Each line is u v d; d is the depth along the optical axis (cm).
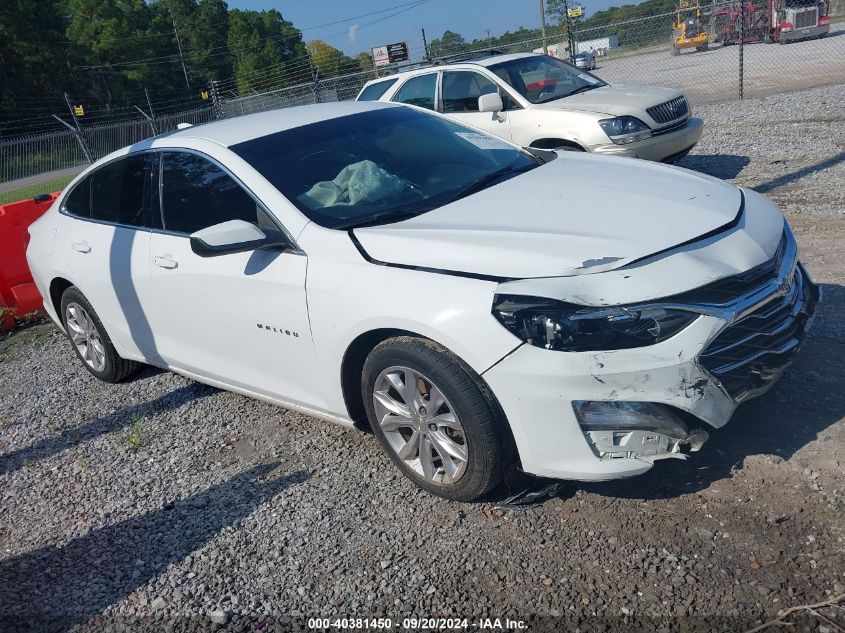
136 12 7100
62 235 530
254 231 364
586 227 325
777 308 317
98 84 5953
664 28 2758
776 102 1353
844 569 268
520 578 294
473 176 419
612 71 2573
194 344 446
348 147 426
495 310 298
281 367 395
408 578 306
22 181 2445
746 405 372
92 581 341
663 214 333
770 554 281
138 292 461
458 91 945
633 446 294
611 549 299
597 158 444
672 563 286
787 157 905
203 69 7125
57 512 405
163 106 6431
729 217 334
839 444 332
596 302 286
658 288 288
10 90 5244
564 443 298
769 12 2902
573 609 275
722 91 1667
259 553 338
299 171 402
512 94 893
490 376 301
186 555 346
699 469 335
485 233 330
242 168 404
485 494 337
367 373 351
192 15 7300
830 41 2548
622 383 285
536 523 323
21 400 571
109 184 500
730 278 299
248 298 389
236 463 419
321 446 420
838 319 450
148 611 315
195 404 503
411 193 398
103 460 452
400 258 333
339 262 349
